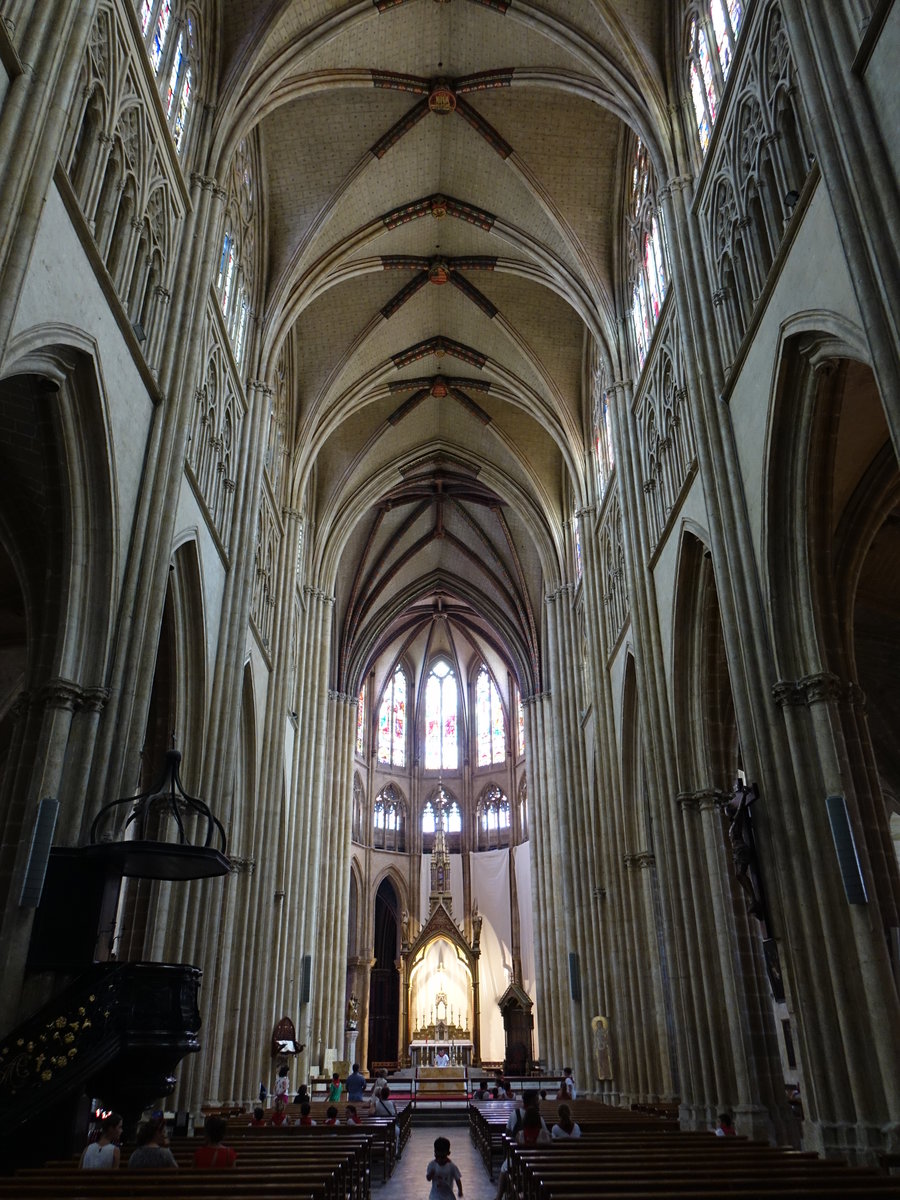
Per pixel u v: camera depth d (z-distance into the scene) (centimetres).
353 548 4231
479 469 3725
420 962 4922
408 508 4188
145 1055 1068
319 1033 3575
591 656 2742
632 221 2306
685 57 1820
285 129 2303
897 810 2570
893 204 980
